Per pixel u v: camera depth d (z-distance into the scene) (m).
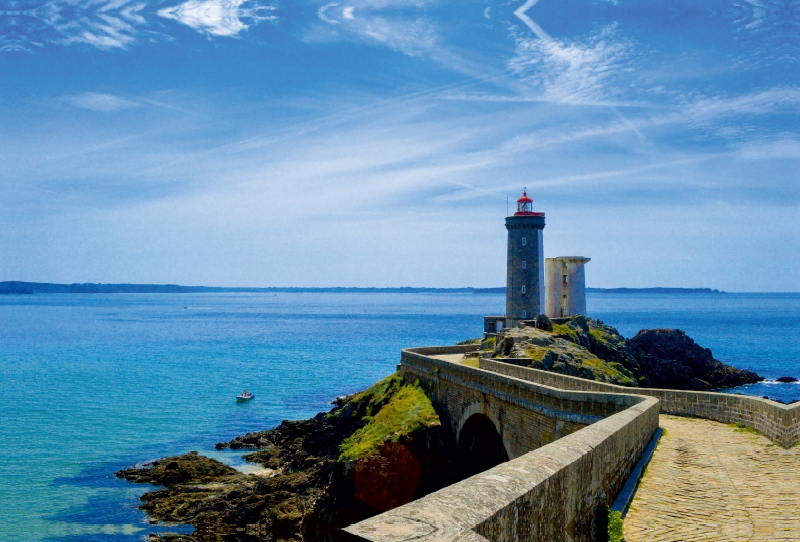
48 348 150.12
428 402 48.56
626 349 74.56
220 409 79.50
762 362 123.25
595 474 11.97
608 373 51.22
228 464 56.78
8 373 108.19
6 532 41.50
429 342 167.88
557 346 54.91
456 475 44.03
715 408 25.22
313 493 46.31
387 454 42.94
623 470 15.16
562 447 11.17
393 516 6.20
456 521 6.32
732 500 13.93
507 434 35.75
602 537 11.39
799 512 12.98
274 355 138.00
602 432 13.71
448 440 45.38
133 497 48.06
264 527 42.34
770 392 86.88
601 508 12.02
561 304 86.31
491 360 47.16
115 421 72.12
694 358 90.81
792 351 141.50
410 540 5.58
